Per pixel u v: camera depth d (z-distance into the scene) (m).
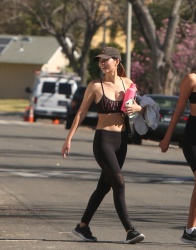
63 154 25.53
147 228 29.39
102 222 30.39
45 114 110.25
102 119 25.22
